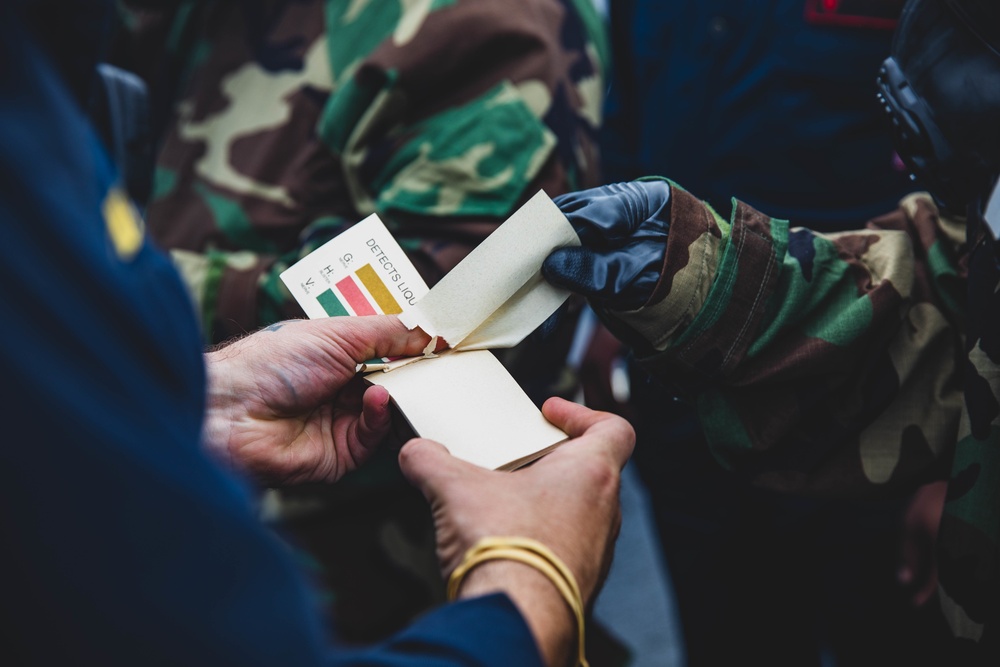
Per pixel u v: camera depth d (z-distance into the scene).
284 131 1.17
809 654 1.38
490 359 0.77
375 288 0.80
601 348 1.46
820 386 0.80
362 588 1.14
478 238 1.08
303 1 1.21
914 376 0.81
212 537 0.46
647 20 1.39
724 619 1.35
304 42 1.19
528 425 0.73
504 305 0.77
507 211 1.08
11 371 0.42
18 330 0.43
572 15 1.18
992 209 0.72
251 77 1.21
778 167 1.30
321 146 1.15
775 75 1.27
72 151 0.49
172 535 0.45
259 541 0.49
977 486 0.75
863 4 1.23
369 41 1.16
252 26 1.22
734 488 1.30
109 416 0.45
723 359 0.78
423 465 0.66
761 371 0.79
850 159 1.27
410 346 0.78
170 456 0.47
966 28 0.73
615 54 1.49
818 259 0.80
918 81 0.76
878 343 0.81
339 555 1.13
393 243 0.81
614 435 0.69
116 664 0.43
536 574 0.61
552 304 0.77
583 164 1.12
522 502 0.64
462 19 1.09
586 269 0.76
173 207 1.21
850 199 1.29
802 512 1.24
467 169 1.08
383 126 1.12
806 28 1.25
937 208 0.84
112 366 0.46
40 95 0.47
